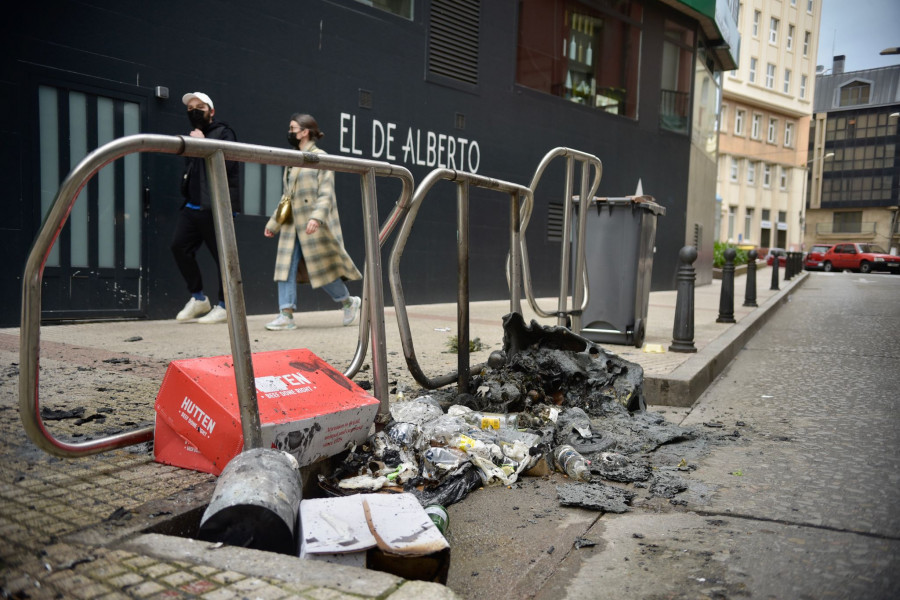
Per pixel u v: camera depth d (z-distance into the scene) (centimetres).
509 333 418
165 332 600
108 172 664
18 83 598
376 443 285
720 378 581
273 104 791
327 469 273
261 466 200
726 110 4397
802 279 2438
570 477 304
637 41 1457
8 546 170
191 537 200
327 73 846
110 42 652
